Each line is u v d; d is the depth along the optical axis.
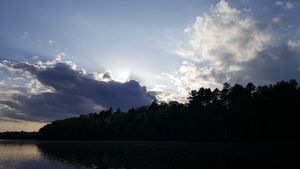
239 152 96.44
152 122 191.00
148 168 61.50
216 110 159.38
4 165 66.44
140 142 190.00
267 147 117.44
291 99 133.00
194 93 180.62
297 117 130.25
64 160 77.62
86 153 101.94
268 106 133.50
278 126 132.12
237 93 166.88
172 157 83.25
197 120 163.25
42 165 66.69
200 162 70.00
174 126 179.12
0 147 150.12
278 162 66.31
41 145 175.00
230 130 153.12
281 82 145.12
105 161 75.00
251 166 60.50
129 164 68.06
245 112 140.00
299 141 130.62
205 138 164.00
